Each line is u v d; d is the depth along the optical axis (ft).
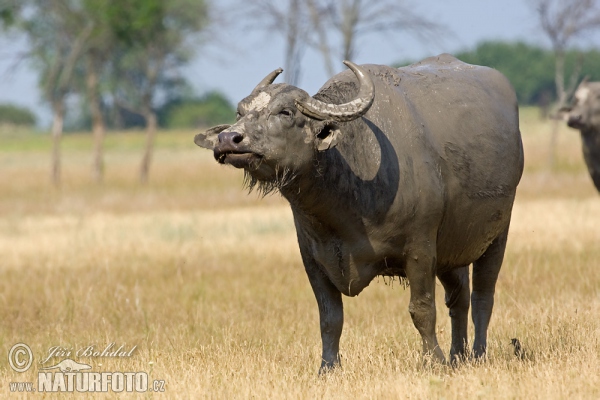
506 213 93.25
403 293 127.75
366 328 105.09
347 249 80.64
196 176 429.38
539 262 142.61
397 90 85.56
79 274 147.13
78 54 429.38
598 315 101.60
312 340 99.45
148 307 121.08
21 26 426.51
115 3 413.80
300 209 78.95
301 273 144.97
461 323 96.27
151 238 194.49
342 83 83.30
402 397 71.00
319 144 75.97
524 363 82.64
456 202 86.28
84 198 319.27
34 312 119.44
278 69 79.77
